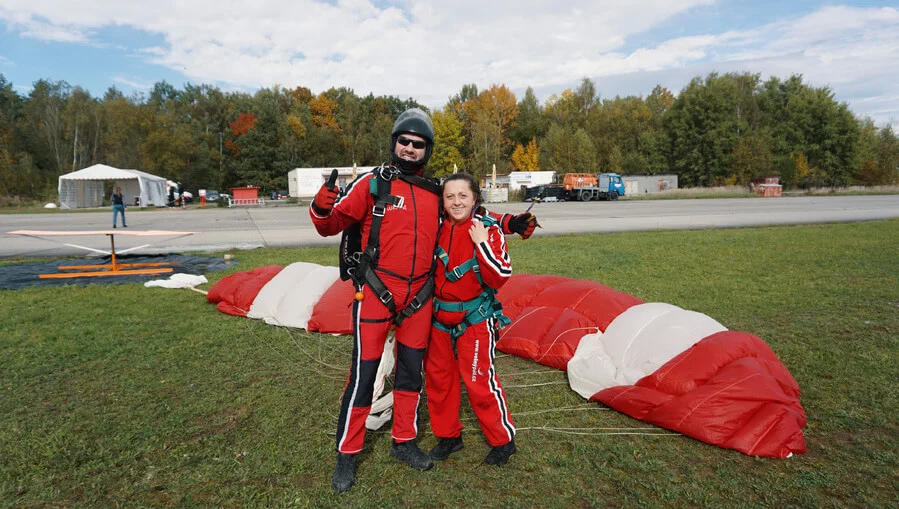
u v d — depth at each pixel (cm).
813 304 598
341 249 252
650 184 5119
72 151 5550
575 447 279
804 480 246
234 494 236
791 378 327
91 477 251
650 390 317
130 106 5353
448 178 244
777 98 5903
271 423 306
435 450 270
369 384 243
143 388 358
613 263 886
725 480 246
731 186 4991
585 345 383
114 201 1611
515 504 229
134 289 678
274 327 498
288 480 248
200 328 495
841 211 2214
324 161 6266
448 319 249
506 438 256
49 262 927
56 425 304
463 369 253
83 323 513
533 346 409
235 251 1055
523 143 7225
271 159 5784
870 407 328
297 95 7744
